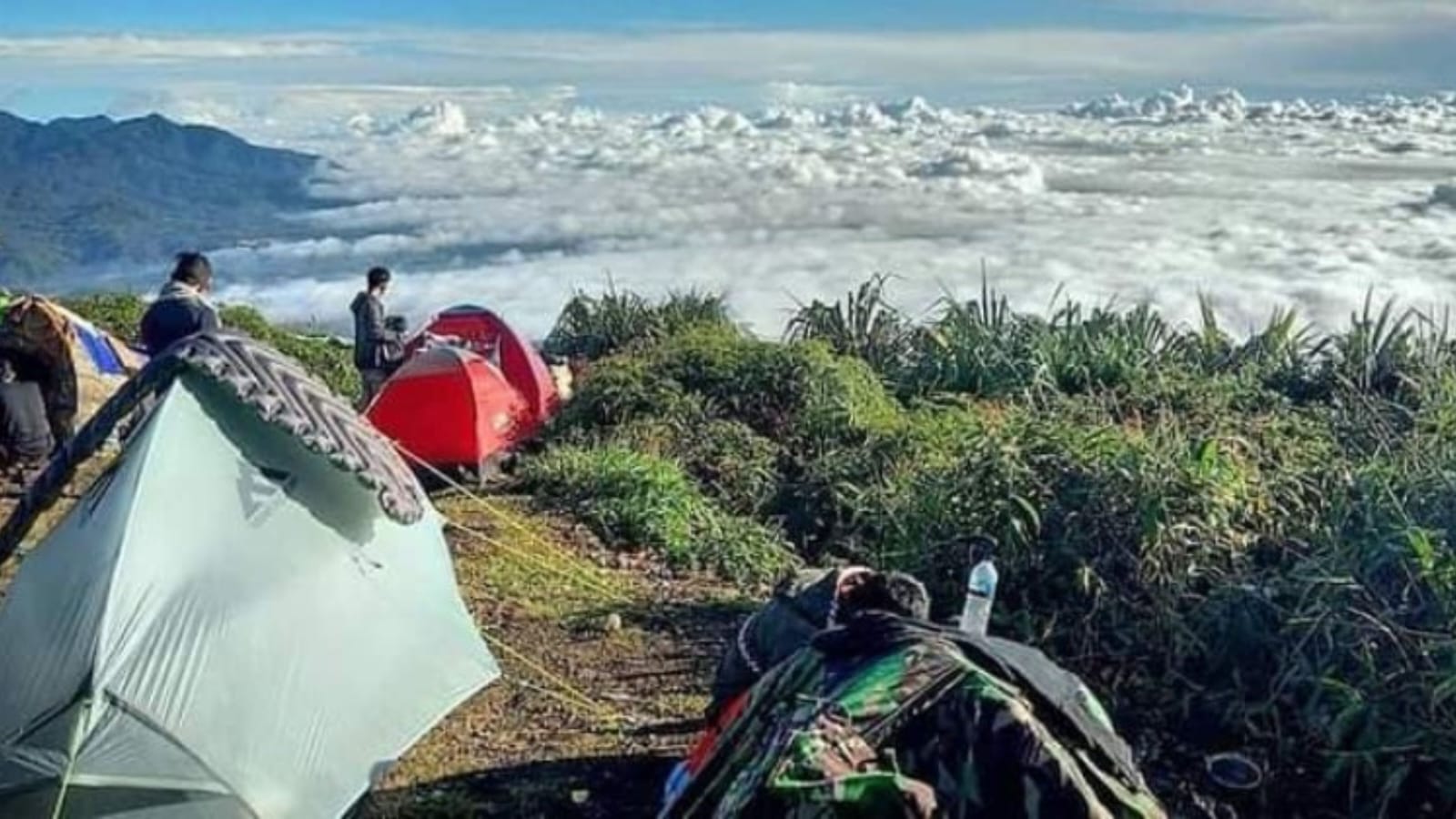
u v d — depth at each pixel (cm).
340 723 454
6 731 421
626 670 681
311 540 474
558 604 780
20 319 919
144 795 414
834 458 1038
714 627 750
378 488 487
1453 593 593
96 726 414
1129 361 1232
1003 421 927
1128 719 612
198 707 424
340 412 504
